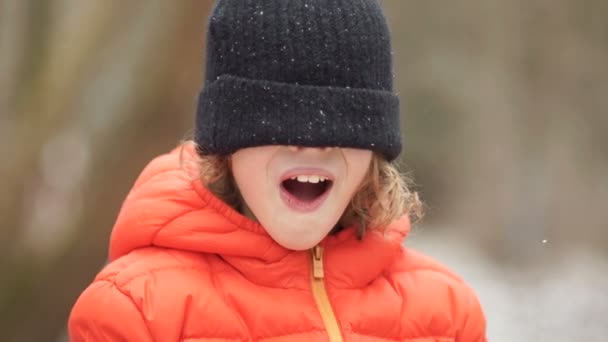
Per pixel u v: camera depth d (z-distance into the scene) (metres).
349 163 5.13
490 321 23.53
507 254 31.66
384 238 5.61
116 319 4.99
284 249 5.29
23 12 11.12
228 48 5.11
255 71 5.03
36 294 10.58
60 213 10.65
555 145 33.19
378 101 5.15
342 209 5.22
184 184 5.35
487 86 36.03
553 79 32.75
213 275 5.25
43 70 10.98
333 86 5.04
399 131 5.38
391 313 5.45
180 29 10.72
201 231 5.21
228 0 5.20
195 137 5.38
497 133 35.00
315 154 5.05
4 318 10.53
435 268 5.85
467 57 37.56
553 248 31.06
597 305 24.45
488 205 34.03
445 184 37.16
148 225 5.25
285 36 5.02
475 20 36.25
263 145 5.02
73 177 10.70
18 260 10.45
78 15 11.20
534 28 32.69
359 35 5.12
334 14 5.09
